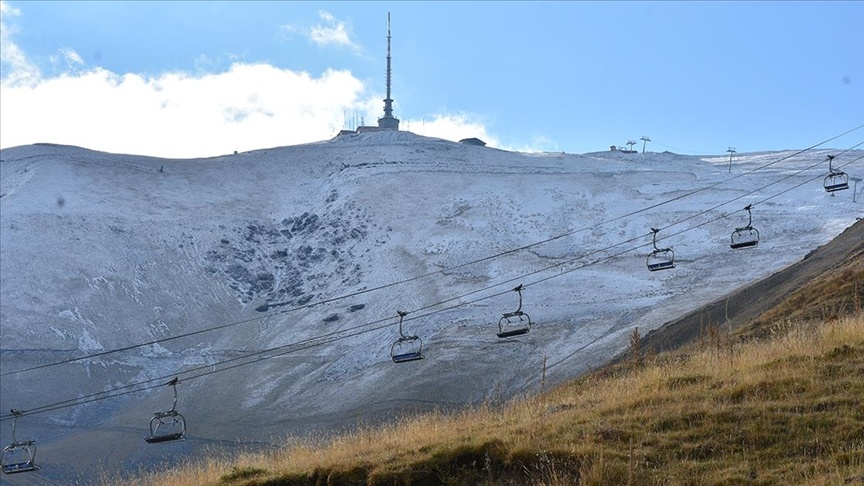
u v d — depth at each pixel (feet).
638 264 367.45
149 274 441.68
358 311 379.55
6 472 93.40
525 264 400.06
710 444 47.83
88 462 221.25
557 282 352.28
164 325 395.55
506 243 454.40
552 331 283.79
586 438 50.08
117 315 391.86
